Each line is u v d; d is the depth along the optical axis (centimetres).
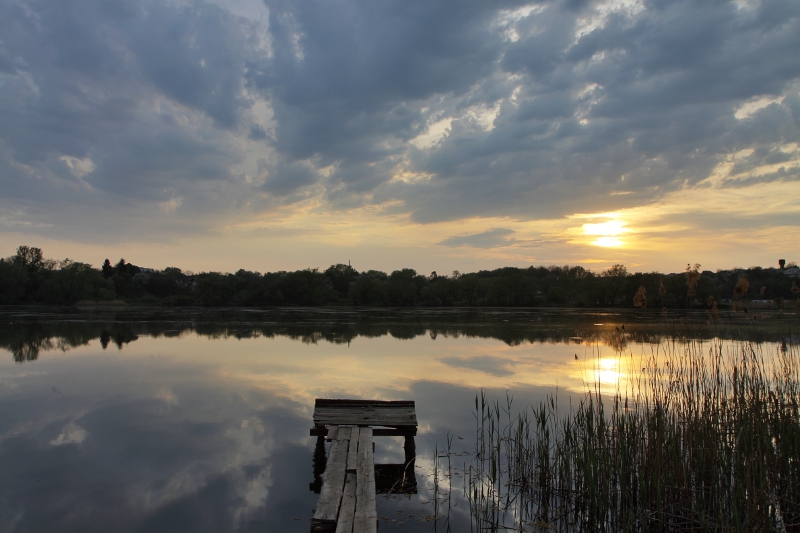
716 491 754
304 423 1373
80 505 895
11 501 909
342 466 884
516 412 1431
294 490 964
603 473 839
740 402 877
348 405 1230
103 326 4166
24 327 4003
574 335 3419
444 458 1103
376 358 2447
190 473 1039
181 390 1755
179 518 851
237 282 10244
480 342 3097
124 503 905
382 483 980
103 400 1614
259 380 1914
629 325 4006
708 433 816
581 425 1034
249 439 1245
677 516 726
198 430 1310
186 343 3058
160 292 10294
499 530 798
